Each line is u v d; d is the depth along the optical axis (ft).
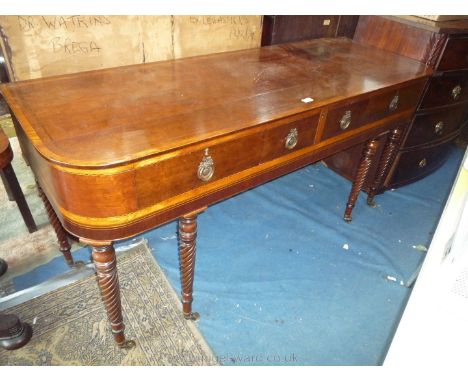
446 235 1.85
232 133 2.72
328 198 6.35
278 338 4.03
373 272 4.99
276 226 5.62
